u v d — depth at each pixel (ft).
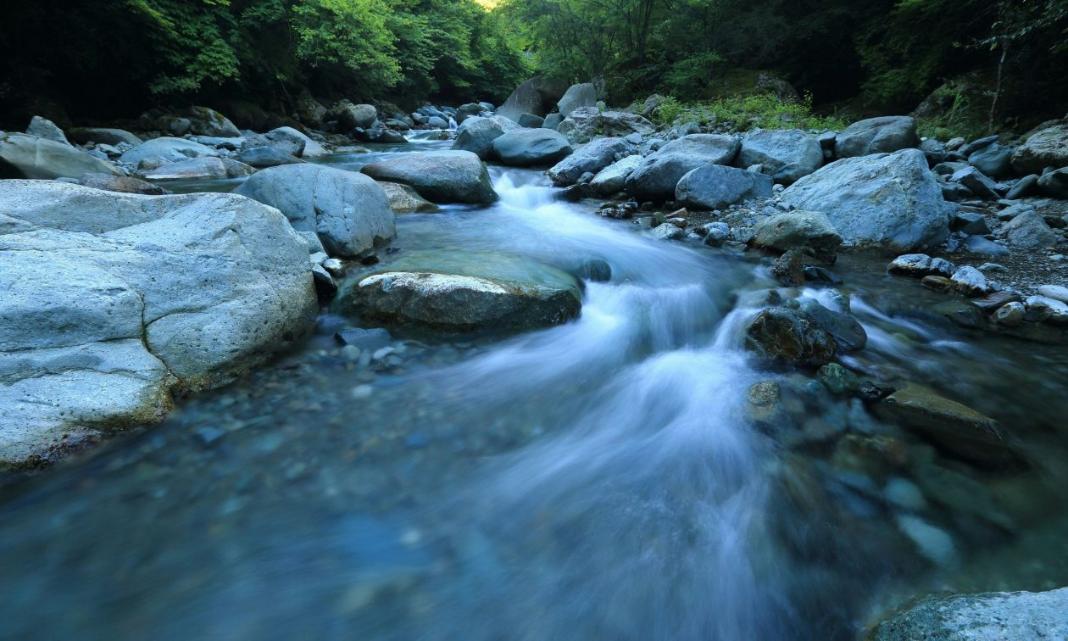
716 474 7.59
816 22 51.55
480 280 11.91
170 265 9.16
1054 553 6.12
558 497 7.16
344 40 60.59
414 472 7.52
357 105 66.54
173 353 8.71
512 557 6.22
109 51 42.96
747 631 5.42
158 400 8.19
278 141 43.19
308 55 59.93
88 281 8.08
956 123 35.83
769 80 53.93
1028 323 12.41
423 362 10.55
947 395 9.45
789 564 6.11
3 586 5.62
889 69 45.16
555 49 68.18
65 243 8.56
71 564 5.89
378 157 42.65
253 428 8.23
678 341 12.20
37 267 7.87
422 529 6.55
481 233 19.33
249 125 54.75
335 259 14.16
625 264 16.60
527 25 67.82
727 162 26.91
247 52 52.11
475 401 9.37
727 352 11.38
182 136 45.01
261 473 7.31
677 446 8.25
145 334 8.46
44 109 38.45
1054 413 8.96
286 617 5.44
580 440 8.46
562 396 9.74
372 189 17.02
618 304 13.91
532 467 7.75
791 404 8.91
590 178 29.58
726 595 5.77
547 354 11.25
